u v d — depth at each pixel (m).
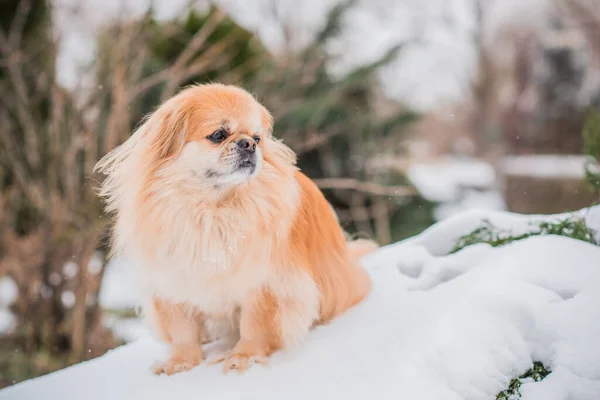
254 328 2.93
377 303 3.18
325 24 9.91
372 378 2.44
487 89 20.52
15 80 7.74
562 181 12.48
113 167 3.11
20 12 7.96
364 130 9.83
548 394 2.34
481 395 2.38
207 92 3.04
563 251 3.00
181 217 2.85
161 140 2.96
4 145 8.19
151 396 2.65
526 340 2.57
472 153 26.70
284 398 2.45
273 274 2.89
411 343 2.59
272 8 11.54
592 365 2.34
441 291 3.01
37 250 7.79
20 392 2.95
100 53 7.97
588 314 2.52
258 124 3.06
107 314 8.51
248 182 2.88
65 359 7.41
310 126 9.20
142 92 8.46
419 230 9.98
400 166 10.44
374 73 9.84
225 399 2.51
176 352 3.00
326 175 9.87
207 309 3.01
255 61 9.30
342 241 3.39
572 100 19.12
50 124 7.83
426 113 10.86
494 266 3.05
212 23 8.15
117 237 3.11
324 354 2.74
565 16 20.27
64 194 7.99
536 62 20.83
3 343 7.71
